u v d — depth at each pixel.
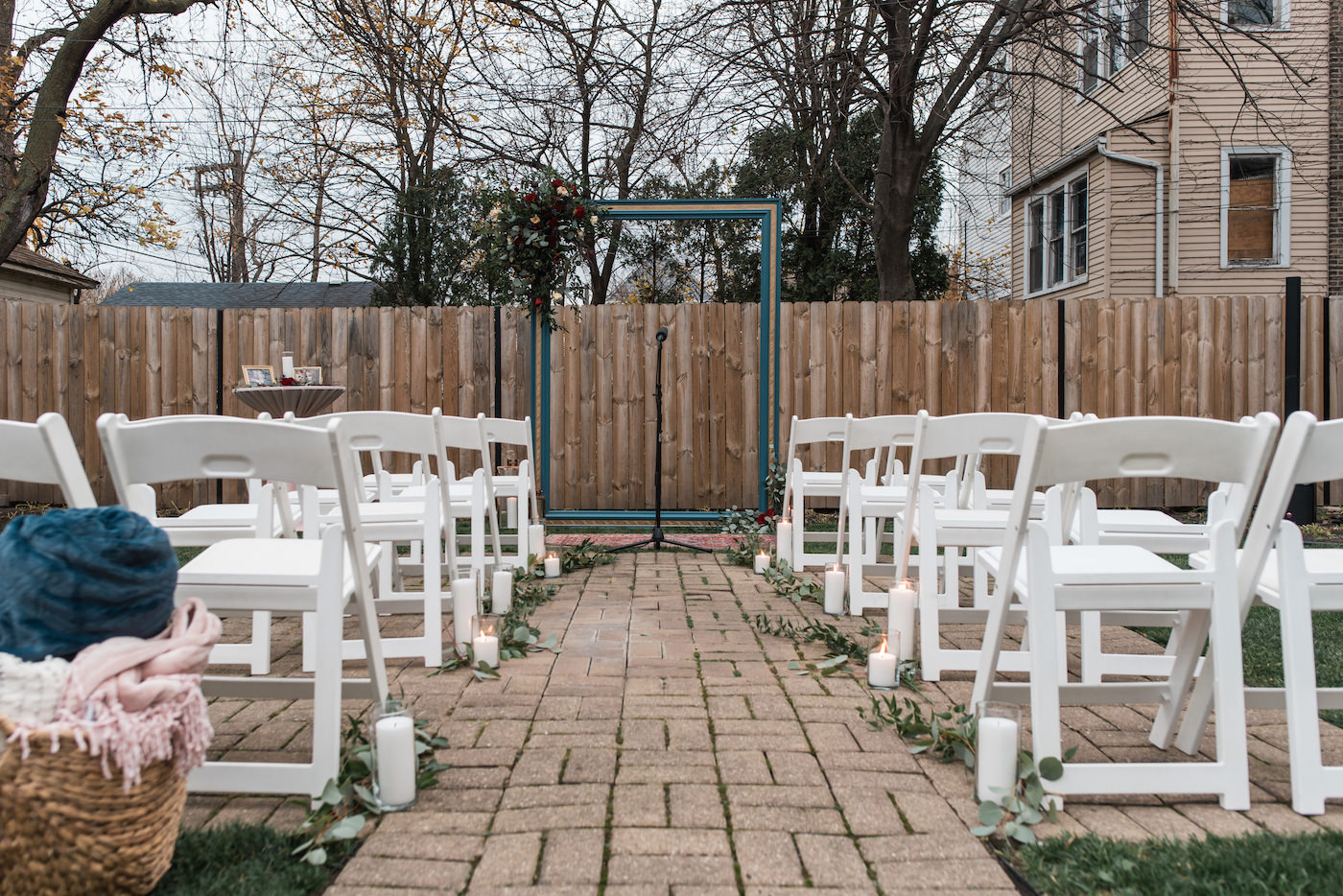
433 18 11.11
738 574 5.12
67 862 1.46
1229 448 2.06
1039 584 2.07
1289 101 10.65
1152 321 7.18
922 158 9.10
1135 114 11.23
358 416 3.29
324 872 1.72
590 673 3.07
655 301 12.77
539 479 7.21
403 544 5.69
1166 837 1.88
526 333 7.34
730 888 1.69
